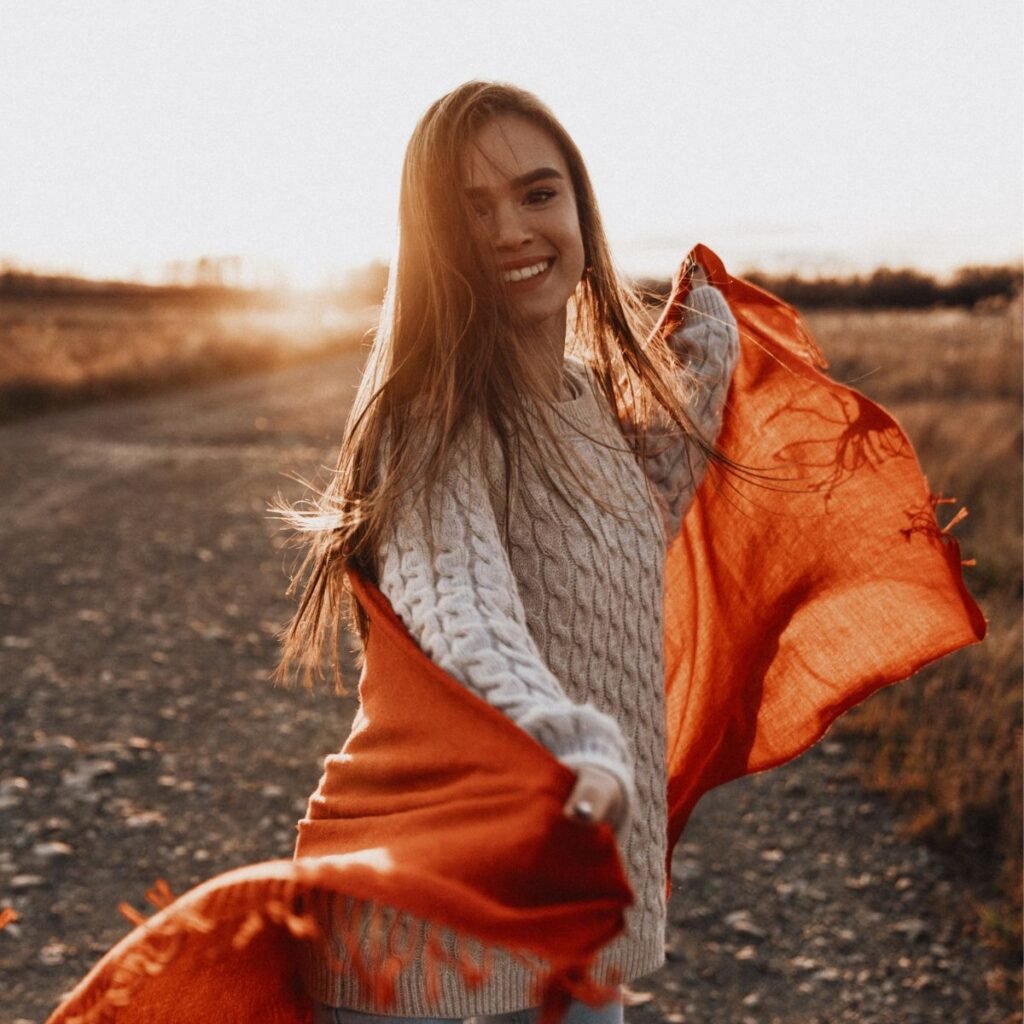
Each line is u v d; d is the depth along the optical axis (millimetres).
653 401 2033
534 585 1609
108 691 5422
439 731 1325
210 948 1405
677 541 2322
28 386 16047
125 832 4129
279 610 6711
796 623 2381
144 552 8023
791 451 2369
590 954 1151
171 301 49469
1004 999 3291
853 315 29516
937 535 2295
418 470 1491
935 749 4531
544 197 1715
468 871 1184
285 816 4297
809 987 3373
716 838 4207
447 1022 1525
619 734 1236
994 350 15242
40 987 3275
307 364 24906
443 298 1598
